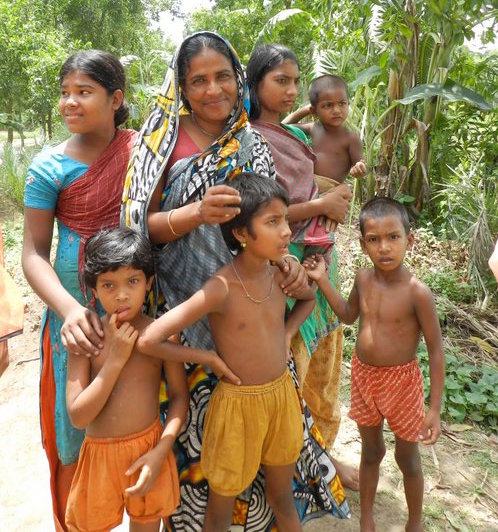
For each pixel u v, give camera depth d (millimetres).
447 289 4832
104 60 1931
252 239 1705
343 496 2338
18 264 5766
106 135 2027
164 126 1884
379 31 5520
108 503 1805
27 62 12422
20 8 13695
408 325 2082
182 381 1894
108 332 1808
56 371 2119
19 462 3023
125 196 1902
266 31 6781
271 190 1689
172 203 1902
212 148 1885
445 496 2734
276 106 2297
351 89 6062
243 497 2051
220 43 1852
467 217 5562
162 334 1706
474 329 4383
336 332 2557
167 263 1978
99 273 1707
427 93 5758
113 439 1778
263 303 1825
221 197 1599
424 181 6305
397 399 2131
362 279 2162
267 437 1898
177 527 2049
